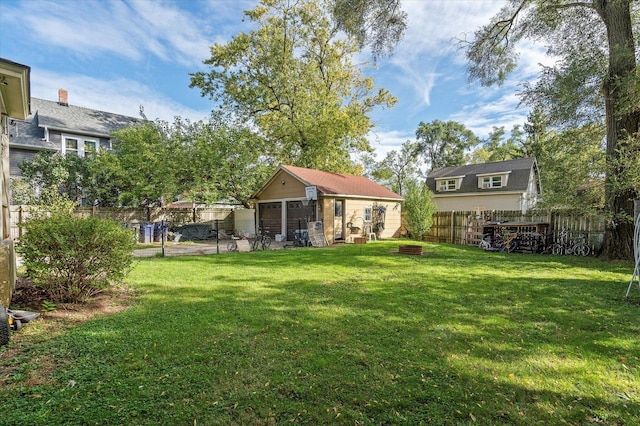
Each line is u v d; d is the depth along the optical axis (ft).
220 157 49.11
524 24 32.53
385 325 12.13
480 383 8.16
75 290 14.28
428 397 7.55
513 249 37.17
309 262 27.40
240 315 13.07
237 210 60.18
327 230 45.03
